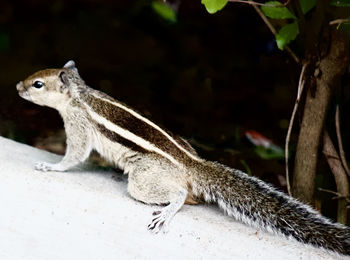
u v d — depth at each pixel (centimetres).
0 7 1589
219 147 1014
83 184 691
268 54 1304
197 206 680
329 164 761
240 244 600
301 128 736
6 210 611
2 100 1144
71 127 722
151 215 636
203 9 1373
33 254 561
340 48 689
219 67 1312
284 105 1163
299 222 618
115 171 763
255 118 1123
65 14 1580
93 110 708
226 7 1339
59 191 659
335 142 821
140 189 659
